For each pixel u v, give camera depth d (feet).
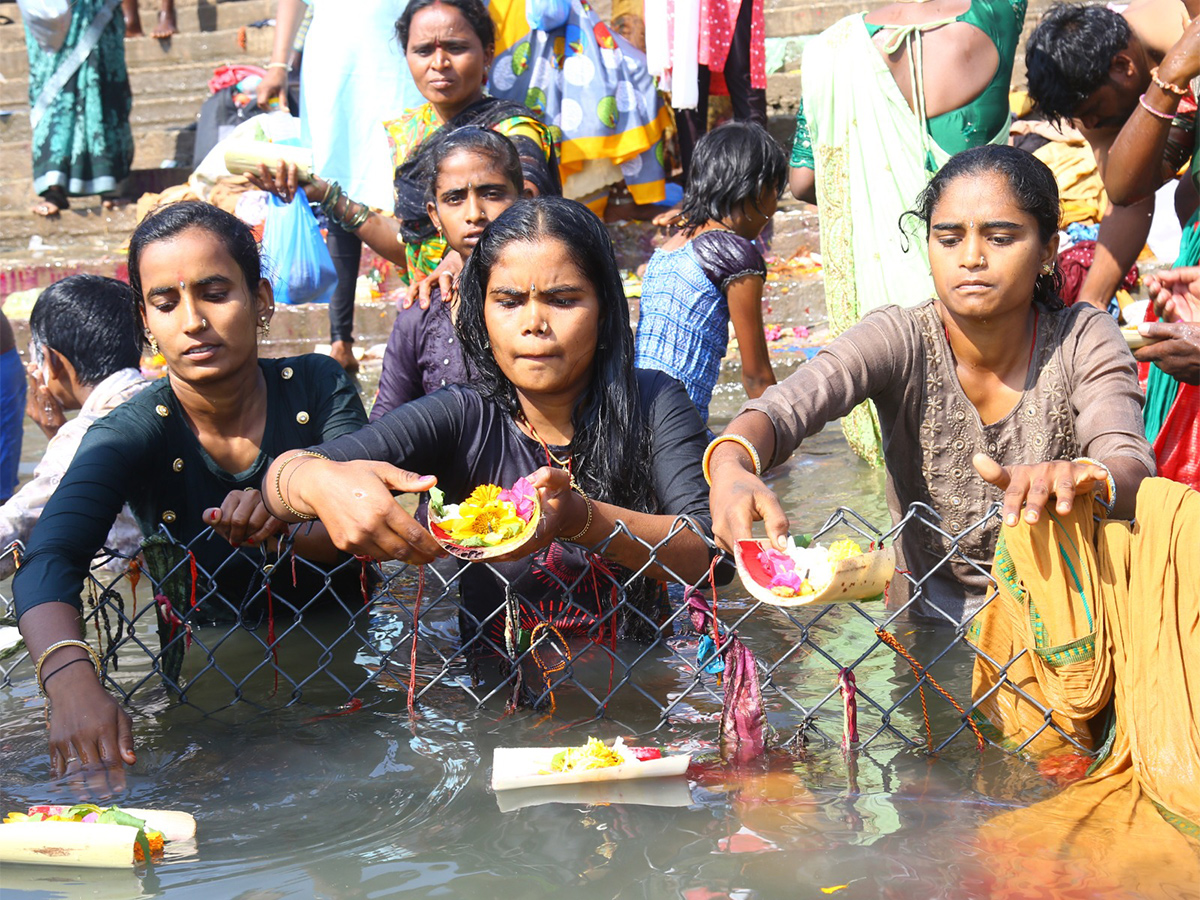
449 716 7.89
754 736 7.18
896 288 14.97
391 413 8.43
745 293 13.39
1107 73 12.54
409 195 13.66
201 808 6.63
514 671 7.88
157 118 31.12
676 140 24.47
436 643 9.52
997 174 8.45
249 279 9.20
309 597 10.30
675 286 13.44
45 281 26.05
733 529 6.95
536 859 5.88
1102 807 6.27
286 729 7.77
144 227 8.85
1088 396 8.75
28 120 31.78
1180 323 9.68
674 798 6.55
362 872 5.81
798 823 6.20
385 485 7.15
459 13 13.93
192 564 8.36
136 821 6.13
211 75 31.86
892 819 6.22
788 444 8.72
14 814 6.29
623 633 8.82
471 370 11.09
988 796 6.48
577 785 6.75
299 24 24.39
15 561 8.28
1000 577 7.30
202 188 23.38
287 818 6.46
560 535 7.40
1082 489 6.82
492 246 7.98
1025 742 7.06
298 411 9.77
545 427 8.63
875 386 9.20
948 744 7.26
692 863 5.77
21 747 7.68
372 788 6.81
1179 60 10.84
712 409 17.98
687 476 8.48
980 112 14.67
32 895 5.69
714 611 7.45
